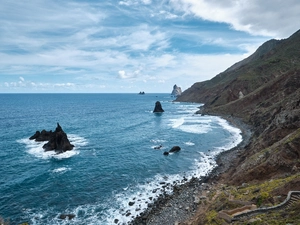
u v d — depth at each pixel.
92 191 31.69
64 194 30.69
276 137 35.75
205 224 19.16
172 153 49.28
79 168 40.22
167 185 33.69
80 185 33.47
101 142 58.50
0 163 42.09
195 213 25.06
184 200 28.94
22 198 29.48
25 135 64.88
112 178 36.12
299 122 34.12
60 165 41.56
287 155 26.70
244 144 53.59
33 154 47.72
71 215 25.80
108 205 28.11
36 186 32.94
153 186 33.47
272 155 27.97
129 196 30.39
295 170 24.42
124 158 45.97
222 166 40.03
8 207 27.33
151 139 62.19
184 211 26.25
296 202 16.94
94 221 24.86
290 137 29.36
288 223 14.43
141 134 68.69
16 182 34.12
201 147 53.88
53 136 52.00
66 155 47.31
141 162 43.69
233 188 26.12
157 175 37.56
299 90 51.06
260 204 19.03
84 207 27.59
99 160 44.59
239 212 18.73
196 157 46.56
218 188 29.75
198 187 32.44
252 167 29.84
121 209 27.23
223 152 48.91
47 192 31.19
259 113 73.75
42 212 26.42
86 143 57.25
